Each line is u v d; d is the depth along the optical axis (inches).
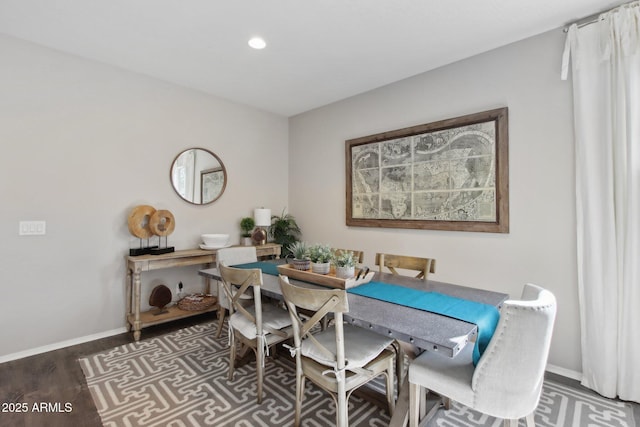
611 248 80.3
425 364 61.4
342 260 80.7
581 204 86.4
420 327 55.4
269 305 98.5
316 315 61.5
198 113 144.6
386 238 137.1
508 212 102.3
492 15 87.2
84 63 112.9
